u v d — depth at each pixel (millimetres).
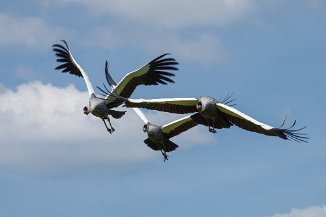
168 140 24969
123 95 23656
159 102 20656
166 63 23109
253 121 19375
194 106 20594
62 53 26719
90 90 24844
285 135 18859
